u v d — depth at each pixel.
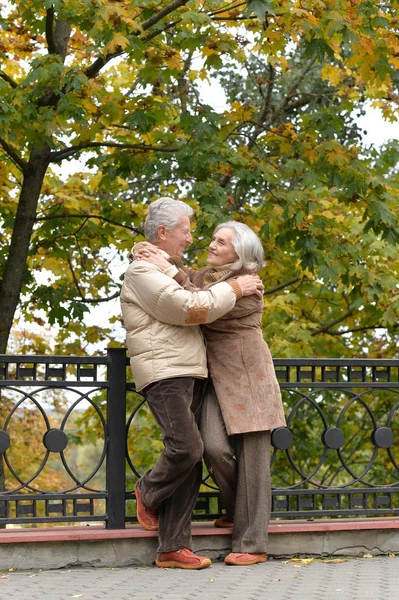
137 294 4.89
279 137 10.09
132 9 8.20
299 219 9.54
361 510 5.76
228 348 5.08
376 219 9.51
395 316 12.29
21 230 10.34
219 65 9.56
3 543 5.04
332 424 14.38
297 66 15.16
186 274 4.98
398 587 4.50
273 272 11.36
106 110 9.23
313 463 14.84
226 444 5.07
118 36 7.77
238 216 10.27
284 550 5.44
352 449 15.07
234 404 5.03
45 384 5.22
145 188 13.69
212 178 10.28
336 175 9.61
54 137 9.12
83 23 8.20
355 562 5.32
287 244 10.38
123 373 5.38
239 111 10.08
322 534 5.51
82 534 5.12
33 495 5.21
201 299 4.79
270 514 5.30
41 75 7.98
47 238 11.51
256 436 5.13
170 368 4.84
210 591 4.39
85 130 9.47
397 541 5.64
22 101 8.30
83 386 5.30
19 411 16.50
